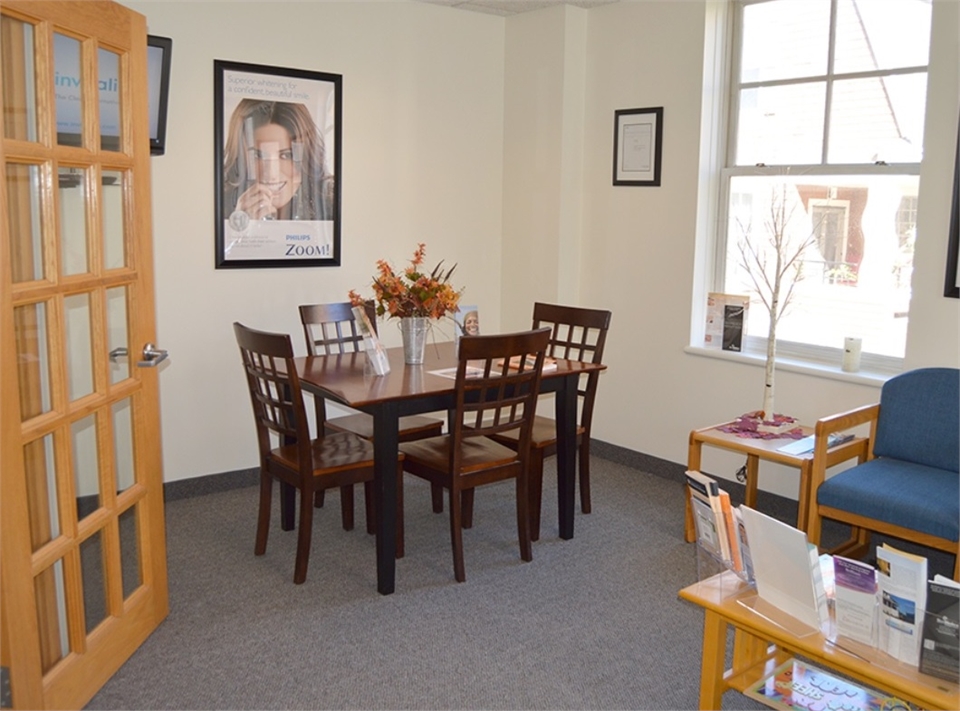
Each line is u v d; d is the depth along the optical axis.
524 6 4.53
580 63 4.55
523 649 2.67
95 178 2.31
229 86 3.87
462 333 3.73
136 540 2.67
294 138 4.10
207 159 3.87
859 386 3.54
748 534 2.11
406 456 3.28
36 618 2.06
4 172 1.90
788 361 3.84
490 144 4.84
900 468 3.07
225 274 4.00
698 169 4.09
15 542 1.97
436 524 3.73
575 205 4.67
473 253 4.87
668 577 3.20
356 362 3.55
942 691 1.77
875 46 3.53
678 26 4.09
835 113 3.70
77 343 2.30
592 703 2.39
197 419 4.01
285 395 3.50
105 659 2.43
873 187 3.57
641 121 4.31
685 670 2.57
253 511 3.85
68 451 2.22
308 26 4.07
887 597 1.86
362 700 2.39
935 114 3.19
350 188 4.34
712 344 4.15
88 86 2.27
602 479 4.36
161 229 3.79
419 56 4.48
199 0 3.75
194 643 2.68
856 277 3.67
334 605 2.95
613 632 2.79
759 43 3.97
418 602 2.98
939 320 3.25
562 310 3.92
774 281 3.94
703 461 4.22
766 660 2.36
